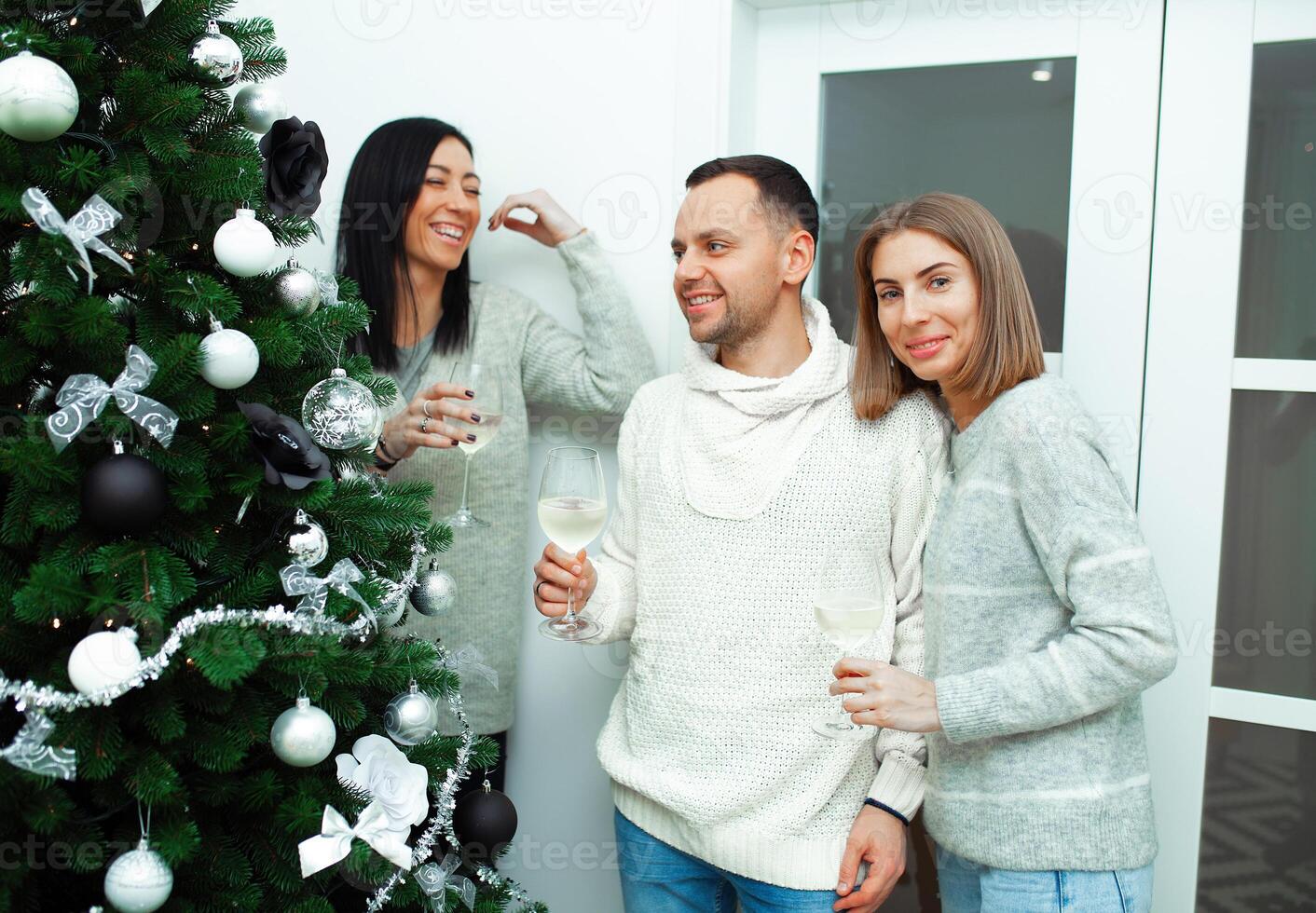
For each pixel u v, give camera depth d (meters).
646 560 1.37
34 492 0.89
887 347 1.27
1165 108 1.45
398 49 1.81
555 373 1.64
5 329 0.93
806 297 1.42
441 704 1.59
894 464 1.27
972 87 1.58
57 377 0.97
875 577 1.19
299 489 1.00
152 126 0.95
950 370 1.17
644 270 1.68
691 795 1.28
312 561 1.02
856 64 1.64
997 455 1.12
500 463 1.60
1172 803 1.48
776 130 1.70
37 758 0.82
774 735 1.27
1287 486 1.43
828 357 1.30
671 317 1.67
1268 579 1.44
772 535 1.28
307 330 1.10
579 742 1.75
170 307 0.98
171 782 0.88
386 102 1.83
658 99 1.65
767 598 1.27
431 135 1.57
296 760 0.98
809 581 1.27
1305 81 1.39
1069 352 1.53
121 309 0.98
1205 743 1.47
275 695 1.05
